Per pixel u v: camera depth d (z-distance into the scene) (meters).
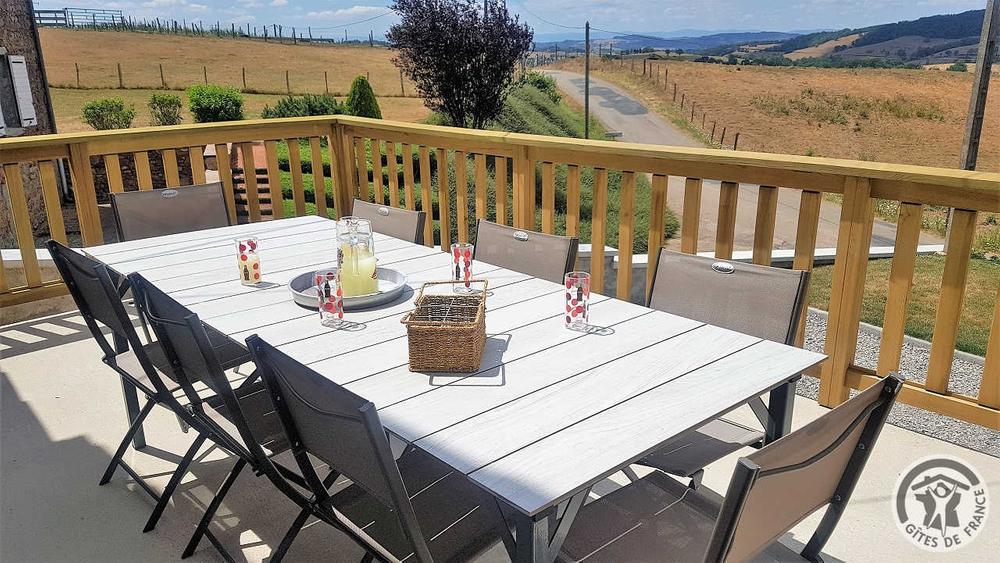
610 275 4.33
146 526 2.17
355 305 2.08
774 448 1.07
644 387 1.53
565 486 1.16
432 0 17.03
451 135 3.89
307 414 1.43
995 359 2.43
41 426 2.83
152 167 11.65
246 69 37.06
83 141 3.82
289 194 11.01
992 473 2.40
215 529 2.18
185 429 2.77
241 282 2.36
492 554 2.03
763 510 1.16
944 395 2.58
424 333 1.60
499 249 2.72
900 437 2.63
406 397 1.50
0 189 8.05
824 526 1.47
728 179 2.88
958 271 2.43
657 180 3.11
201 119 16.78
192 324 1.62
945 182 2.32
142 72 33.88
